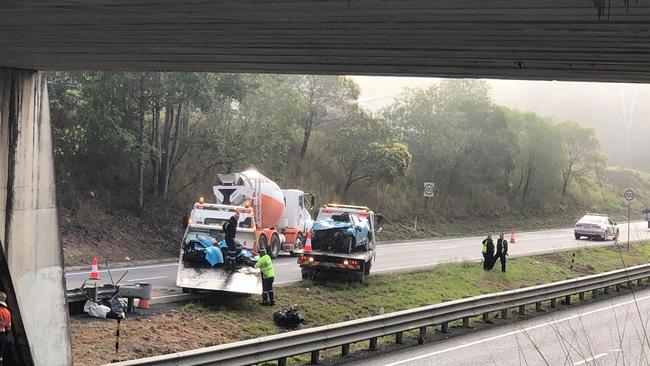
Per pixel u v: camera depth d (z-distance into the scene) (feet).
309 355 45.57
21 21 29.25
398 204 161.48
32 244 41.68
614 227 146.51
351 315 59.62
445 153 177.37
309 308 59.82
